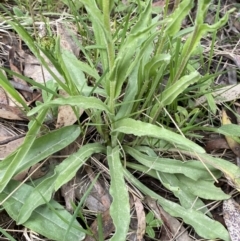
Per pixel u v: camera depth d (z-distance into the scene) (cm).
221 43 40
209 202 30
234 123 34
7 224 28
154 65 27
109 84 27
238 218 29
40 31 37
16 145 30
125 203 27
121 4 38
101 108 27
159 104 29
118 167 29
